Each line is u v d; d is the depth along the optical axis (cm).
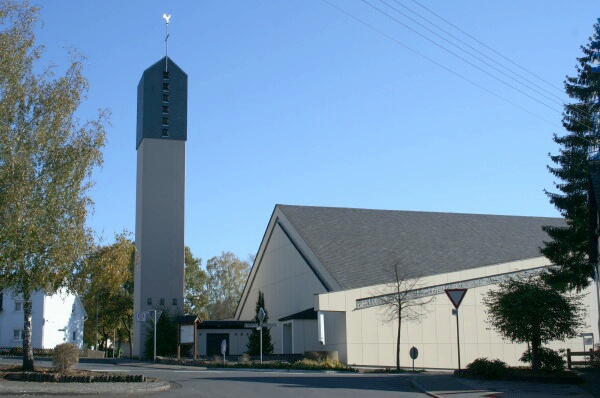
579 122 3616
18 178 2169
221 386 2191
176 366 3759
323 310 4112
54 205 2269
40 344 6425
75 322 6900
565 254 3653
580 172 3547
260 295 5712
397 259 4866
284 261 5516
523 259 4647
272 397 1873
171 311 5181
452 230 5756
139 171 5478
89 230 2405
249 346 5316
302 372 3344
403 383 2441
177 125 5472
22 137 2262
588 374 2623
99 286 2478
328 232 5275
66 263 2288
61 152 2319
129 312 7006
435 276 4438
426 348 4322
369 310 4228
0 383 2078
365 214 5759
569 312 2511
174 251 5294
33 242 2211
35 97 2338
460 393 2016
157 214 5316
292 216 5462
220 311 8625
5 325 6425
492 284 4550
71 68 2425
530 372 2444
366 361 4153
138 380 2228
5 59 2273
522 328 2500
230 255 9338
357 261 4838
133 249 2588
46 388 1969
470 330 4450
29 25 2375
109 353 8112
